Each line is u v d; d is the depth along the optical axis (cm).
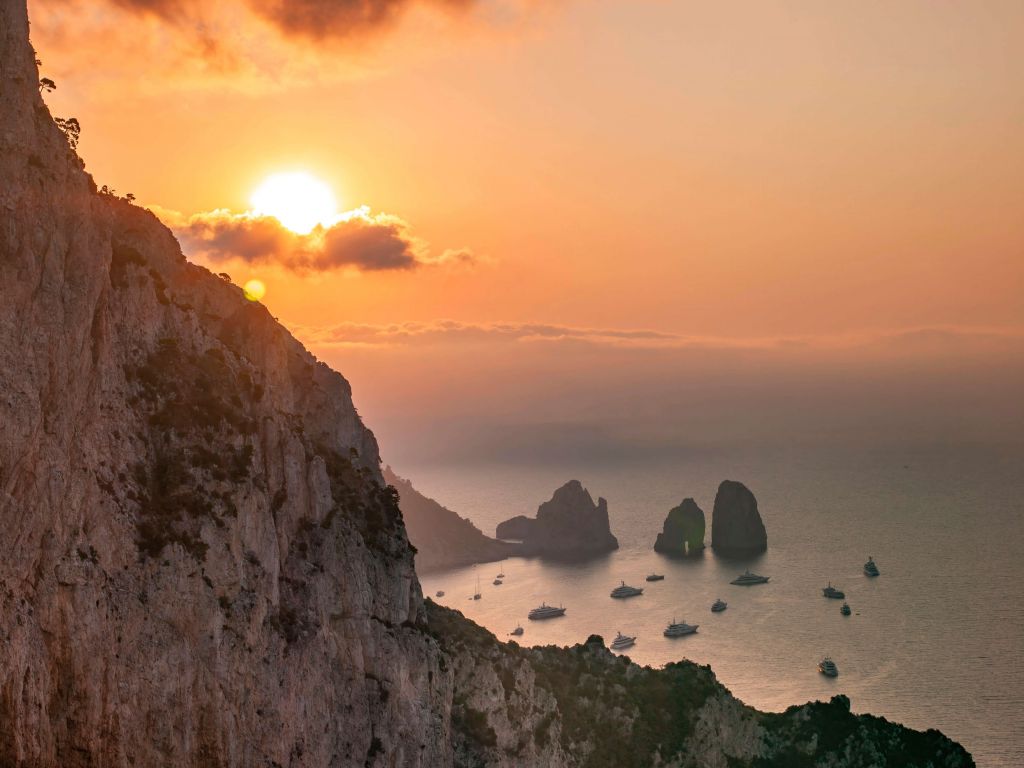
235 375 12181
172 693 9825
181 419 10944
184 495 10512
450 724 14675
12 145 9156
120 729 9381
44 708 8719
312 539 12412
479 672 15850
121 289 11025
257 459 11819
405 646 13350
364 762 12444
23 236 9075
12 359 8812
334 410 15088
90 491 9538
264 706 10769
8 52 9394
